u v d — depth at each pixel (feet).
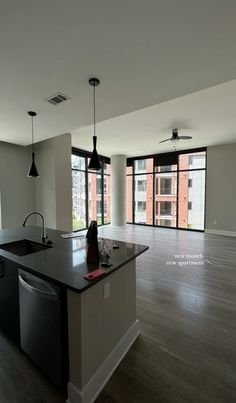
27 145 15.49
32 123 10.04
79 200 22.12
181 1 3.76
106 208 26.32
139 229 22.91
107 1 3.76
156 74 6.10
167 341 6.02
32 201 16.44
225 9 3.92
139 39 4.68
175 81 6.50
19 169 15.60
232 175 19.61
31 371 4.98
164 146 20.17
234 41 4.74
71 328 4.18
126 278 5.68
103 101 7.82
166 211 24.11
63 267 4.80
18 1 3.75
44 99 7.59
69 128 10.81
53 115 9.07
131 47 4.93
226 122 12.93
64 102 7.85
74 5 3.84
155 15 4.06
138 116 11.78
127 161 26.63
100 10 3.95
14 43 4.75
